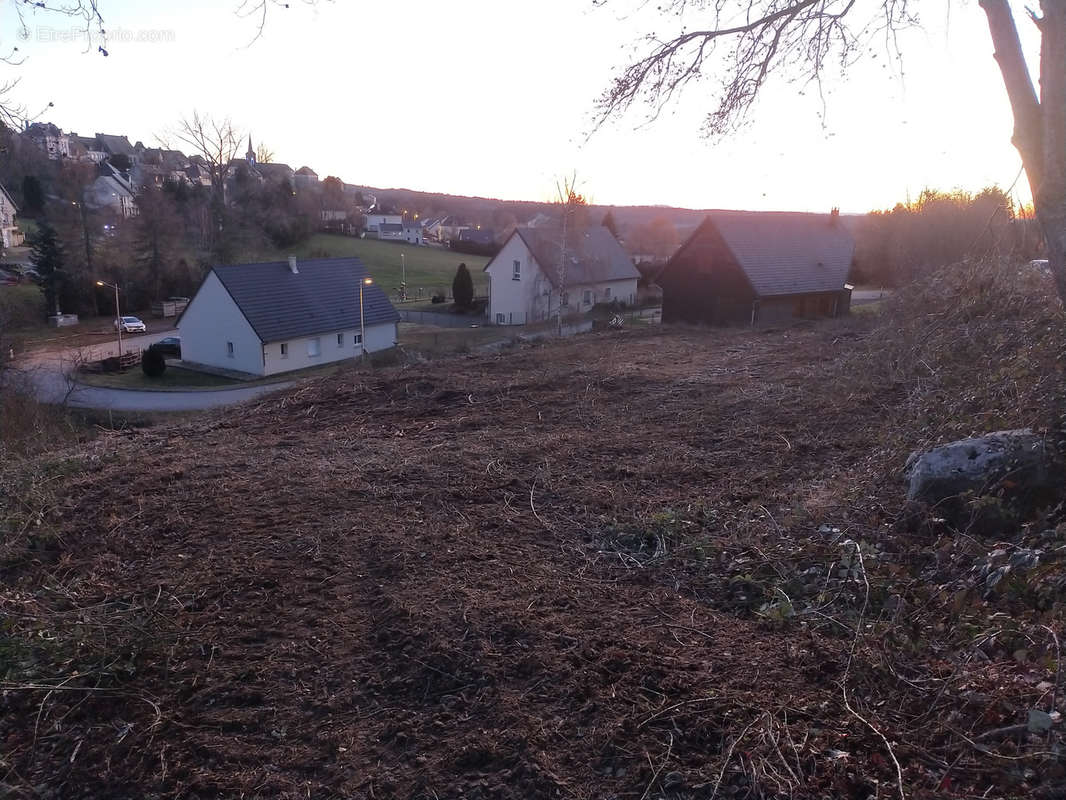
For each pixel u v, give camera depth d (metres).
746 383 7.50
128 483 5.10
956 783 2.12
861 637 2.90
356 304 35.06
